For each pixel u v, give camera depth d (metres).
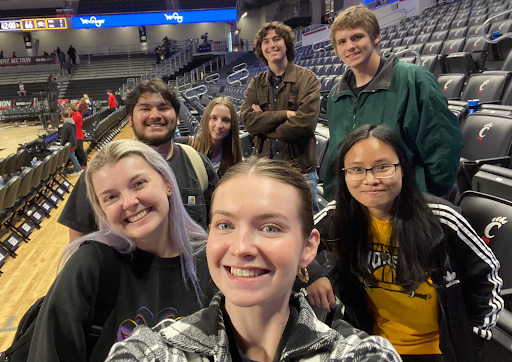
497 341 1.21
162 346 0.56
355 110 1.77
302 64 10.46
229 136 2.24
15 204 4.18
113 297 0.94
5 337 2.53
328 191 1.54
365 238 1.19
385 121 1.62
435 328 1.19
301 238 0.56
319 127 4.60
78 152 7.53
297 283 0.99
